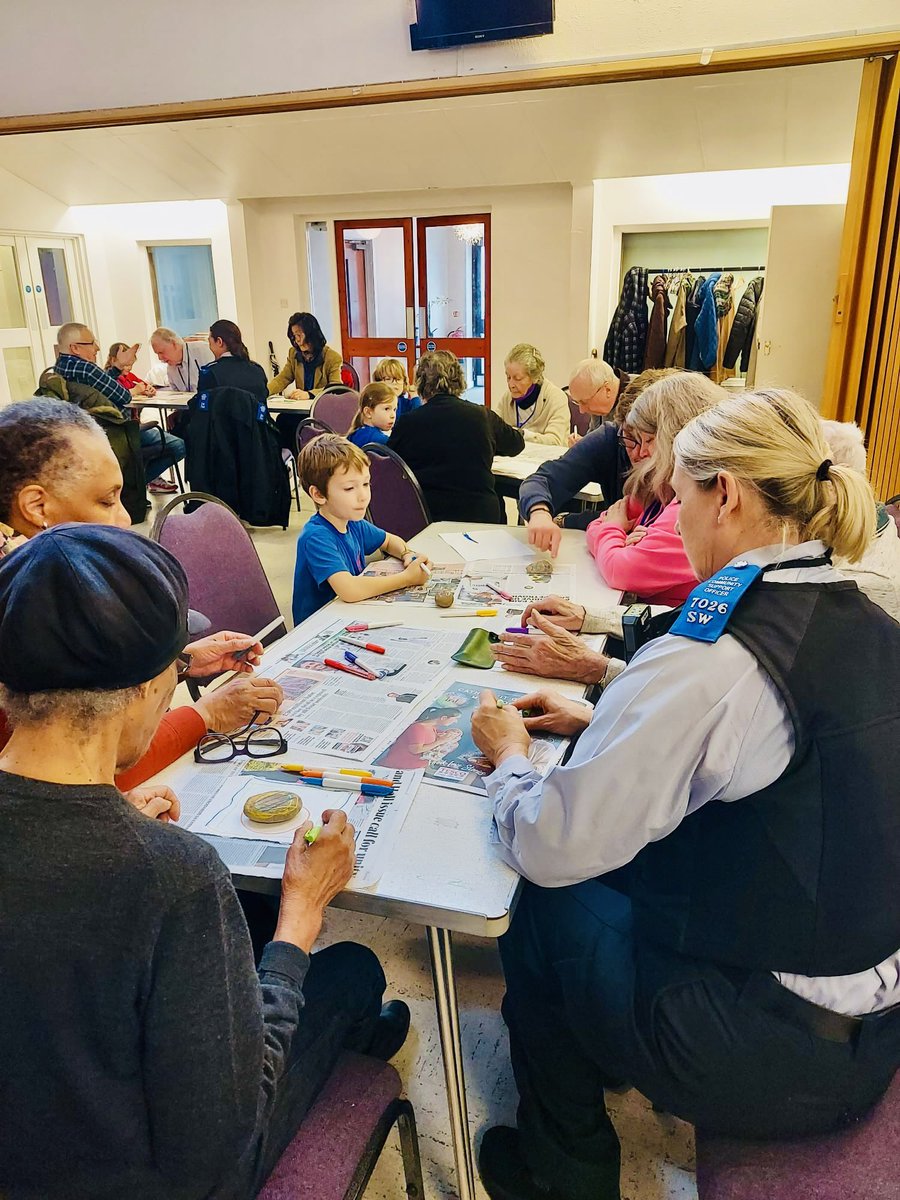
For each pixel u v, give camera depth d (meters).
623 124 5.53
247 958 0.71
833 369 4.11
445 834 1.09
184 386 6.54
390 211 7.47
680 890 0.97
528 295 7.31
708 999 0.96
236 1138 0.69
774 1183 0.91
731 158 5.84
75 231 8.27
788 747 0.89
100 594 0.63
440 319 7.74
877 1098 0.98
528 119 5.57
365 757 1.27
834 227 4.80
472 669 1.59
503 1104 1.49
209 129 6.12
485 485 3.33
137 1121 0.67
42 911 0.62
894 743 0.88
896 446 4.10
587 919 1.14
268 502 4.86
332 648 1.70
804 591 0.93
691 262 6.89
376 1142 1.01
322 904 0.97
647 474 2.04
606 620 1.75
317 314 8.16
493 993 1.75
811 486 0.94
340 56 4.09
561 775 0.97
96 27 4.37
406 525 2.99
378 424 4.08
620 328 6.69
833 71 4.61
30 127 4.63
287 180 7.08
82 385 4.65
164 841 0.67
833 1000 0.93
